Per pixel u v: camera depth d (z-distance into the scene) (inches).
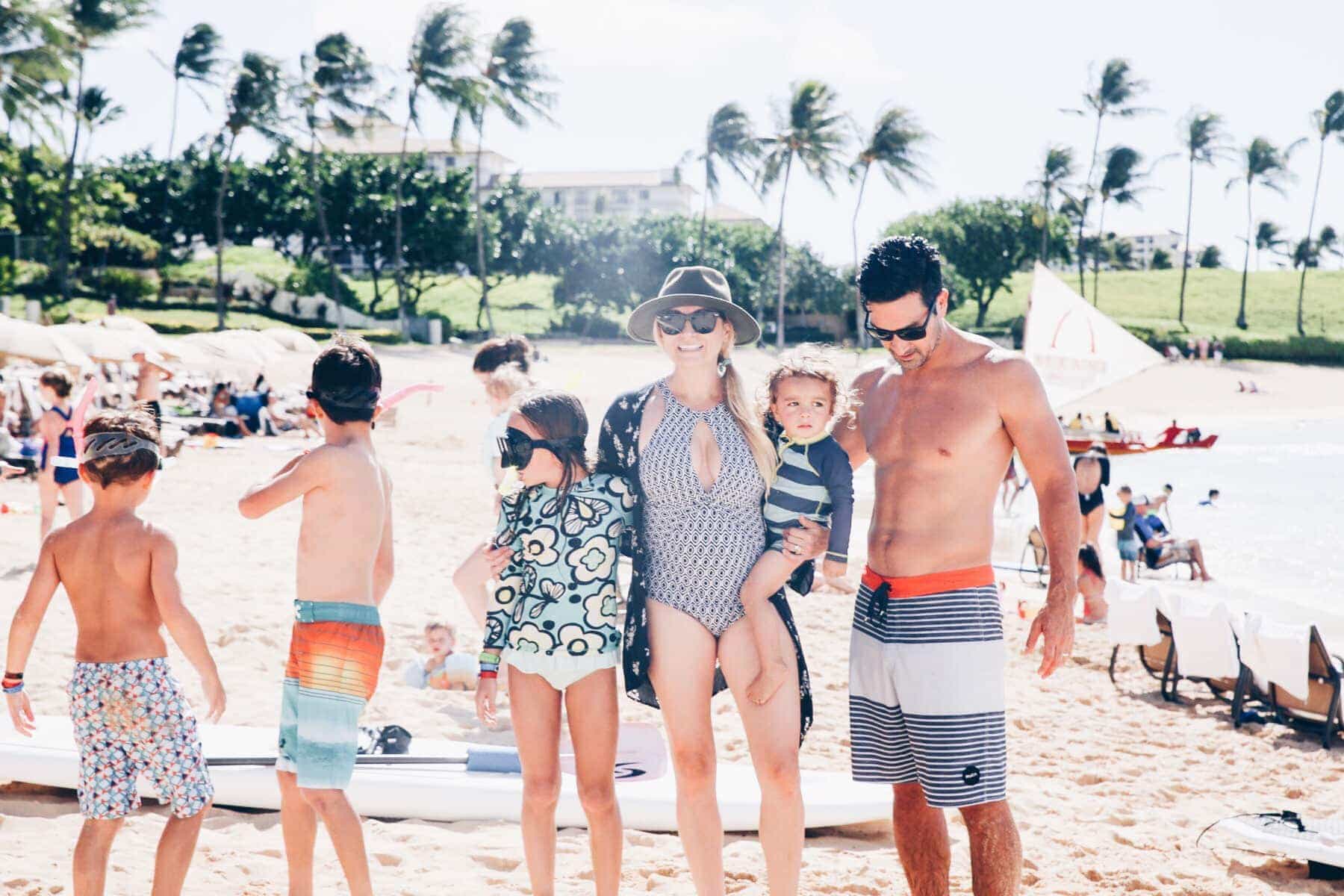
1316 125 3125.0
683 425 149.3
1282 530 737.0
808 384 145.2
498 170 4367.6
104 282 2271.2
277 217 2613.2
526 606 147.8
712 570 146.3
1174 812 236.8
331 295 2559.1
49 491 399.2
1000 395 142.0
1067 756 275.3
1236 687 309.9
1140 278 3659.0
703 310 148.6
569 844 190.5
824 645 371.6
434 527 558.6
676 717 147.6
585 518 146.9
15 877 161.6
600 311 2797.7
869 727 148.8
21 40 1761.8
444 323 2487.7
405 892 165.0
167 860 142.3
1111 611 346.0
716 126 2659.9
